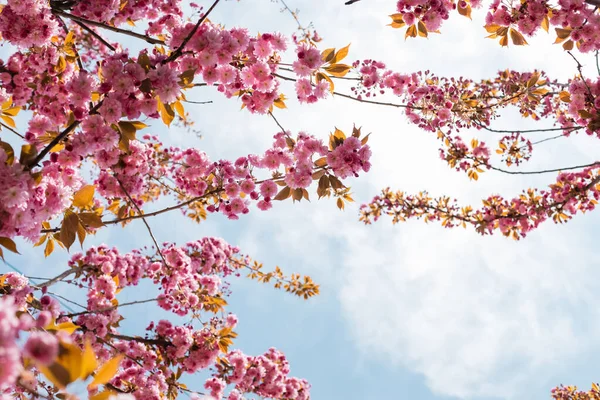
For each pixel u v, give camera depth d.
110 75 3.36
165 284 5.99
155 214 4.48
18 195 2.47
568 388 10.55
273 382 6.27
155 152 6.47
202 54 3.93
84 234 3.22
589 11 5.08
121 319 5.31
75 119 3.32
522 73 7.28
